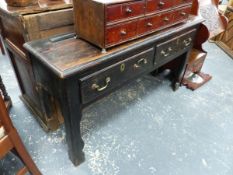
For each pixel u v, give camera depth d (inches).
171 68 73.1
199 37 71.8
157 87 74.5
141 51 41.5
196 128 57.7
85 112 60.7
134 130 55.7
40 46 36.4
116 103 65.4
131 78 43.0
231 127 58.9
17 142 32.6
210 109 65.4
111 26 33.9
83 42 38.6
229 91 75.0
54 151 48.6
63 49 35.7
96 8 32.4
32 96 54.8
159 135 54.7
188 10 51.3
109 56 34.4
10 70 80.4
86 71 32.4
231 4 100.6
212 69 88.9
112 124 57.2
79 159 44.9
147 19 40.4
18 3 37.7
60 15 41.7
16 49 44.9
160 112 62.8
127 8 34.8
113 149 50.0
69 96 32.7
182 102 67.7
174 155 49.4
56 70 29.8
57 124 54.1
